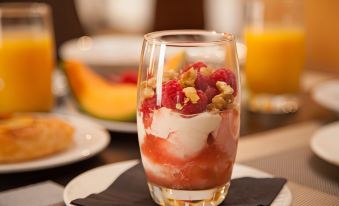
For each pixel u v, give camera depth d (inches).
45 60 32.7
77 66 31.8
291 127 30.5
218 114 19.2
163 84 19.2
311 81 41.0
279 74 34.0
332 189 22.6
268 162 25.2
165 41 19.4
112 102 30.1
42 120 25.8
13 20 32.0
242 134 29.1
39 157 24.4
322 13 55.1
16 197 21.4
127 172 21.6
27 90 32.4
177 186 19.7
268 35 33.9
